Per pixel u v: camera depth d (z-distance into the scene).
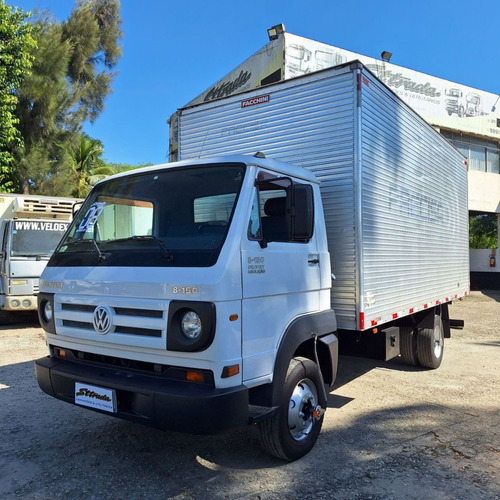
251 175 3.59
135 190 4.02
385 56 18.47
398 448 4.24
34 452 4.12
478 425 4.82
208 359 3.08
